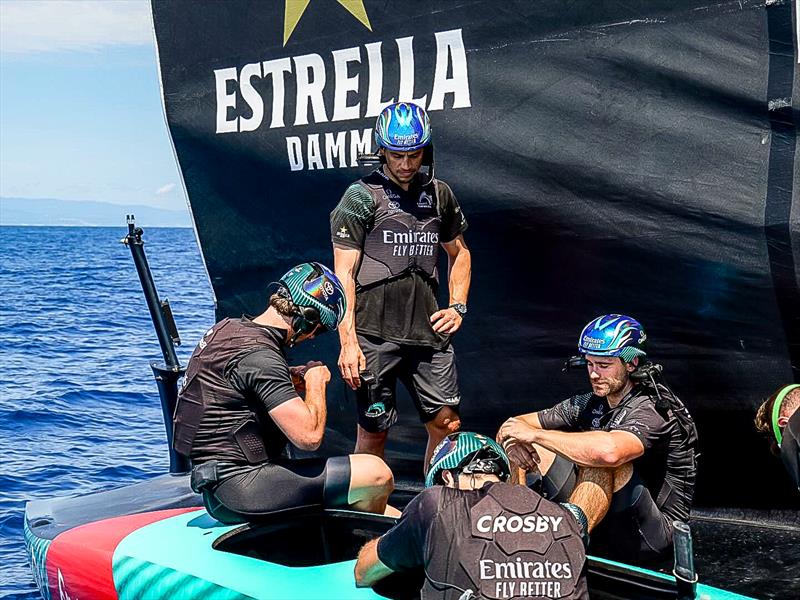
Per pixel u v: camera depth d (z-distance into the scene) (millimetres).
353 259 4465
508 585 3012
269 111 5750
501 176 5020
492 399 5270
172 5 6031
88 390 10992
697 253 4520
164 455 8055
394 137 4223
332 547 4289
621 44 4598
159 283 34125
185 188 6191
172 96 6137
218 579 3799
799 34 4109
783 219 4250
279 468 4121
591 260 4832
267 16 5676
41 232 151625
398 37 5227
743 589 3842
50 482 7250
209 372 4051
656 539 3783
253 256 5984
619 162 4672
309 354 5793
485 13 4945
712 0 4328
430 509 3137
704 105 4410
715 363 4559
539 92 4852
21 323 19297
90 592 4449
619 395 3926
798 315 4285
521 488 3182
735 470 4598
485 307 5199
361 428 4691
